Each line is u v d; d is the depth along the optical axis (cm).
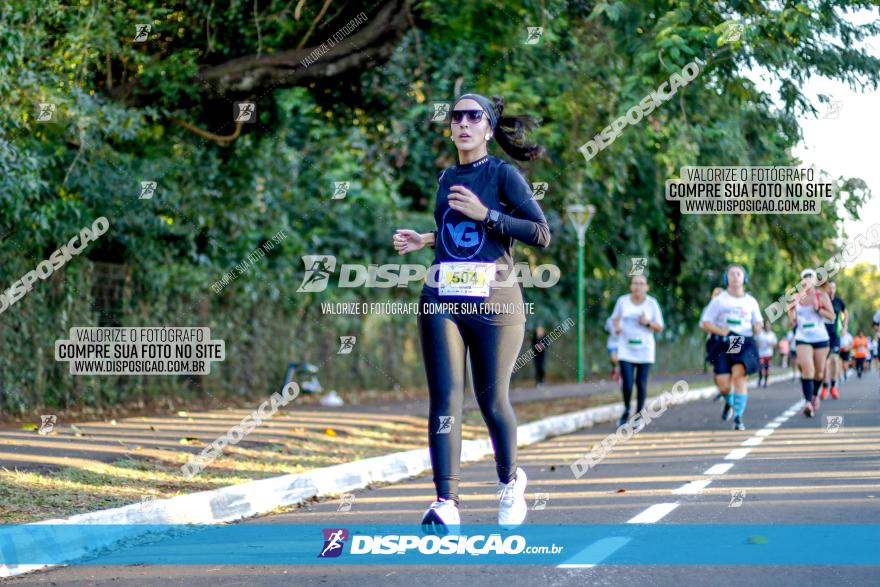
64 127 1720
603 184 2506
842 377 3756
